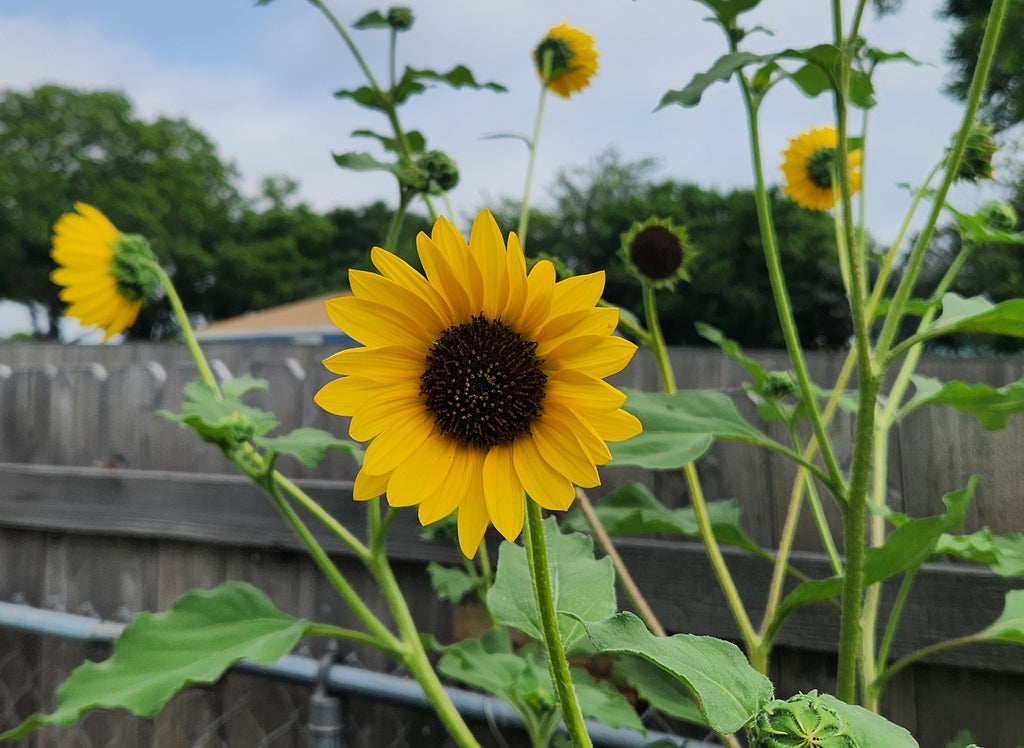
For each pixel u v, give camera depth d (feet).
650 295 2.01
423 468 1.06
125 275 1.96
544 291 1.07
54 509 3.80
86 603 3.76
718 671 0.85
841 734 0.76
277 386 3.56
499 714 2.23
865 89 1.70
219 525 3.42
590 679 2.01
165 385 3.92
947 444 2.57
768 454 2.72
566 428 1.03
